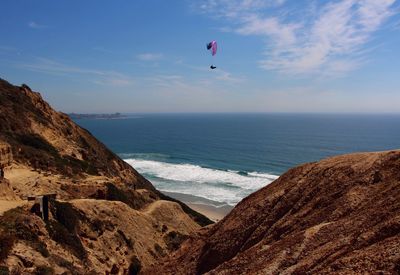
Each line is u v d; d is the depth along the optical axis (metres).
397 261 12.99
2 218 28.23
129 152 172.88
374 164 23.81
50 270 25.19
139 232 43.19
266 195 29.20
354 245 16.28
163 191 96.94
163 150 178.38
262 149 173.88
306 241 19.22
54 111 74.00
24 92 69.69
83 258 32.09
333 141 199.25
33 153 50.78
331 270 14.81
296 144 189.38
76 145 65.88
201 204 85.06
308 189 26.11
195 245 29.89
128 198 52.28
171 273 28.77
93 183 48.44
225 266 22.14
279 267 18.64
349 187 23.25
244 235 26.62
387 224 16.06
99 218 39.56
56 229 32.03
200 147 186.88
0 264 23.14
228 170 124.12
